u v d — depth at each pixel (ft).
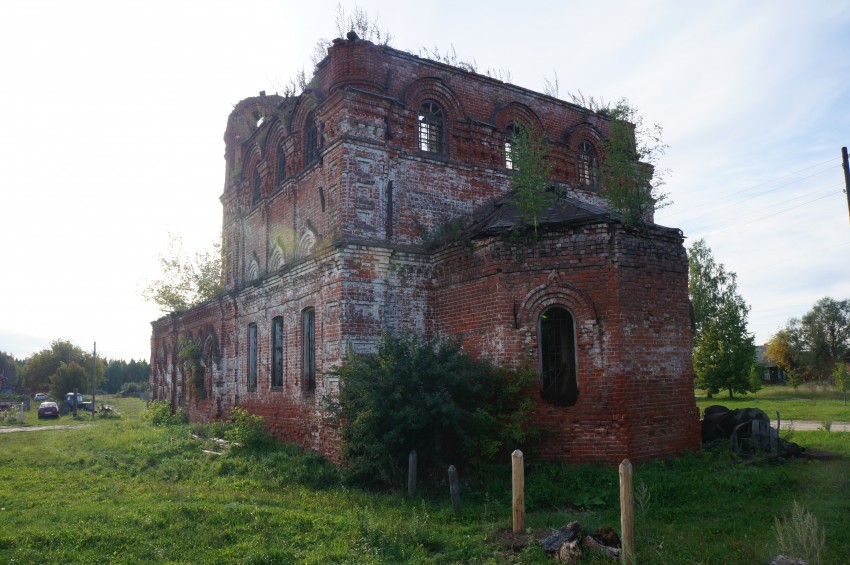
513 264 44.98
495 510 32.96
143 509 33.91
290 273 57.11
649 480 35.96
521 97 62.85
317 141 57.72
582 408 41.93
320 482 42.22
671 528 28.63
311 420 52.37
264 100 82.48
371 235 50.16
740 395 163.22
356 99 50.93
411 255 50.83
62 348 257.14
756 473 38.14
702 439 49.67
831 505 31.76
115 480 47.01
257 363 65.57
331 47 52.95
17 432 95.20
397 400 38.42
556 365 44.04
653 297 44.21
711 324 155.02
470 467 40.32
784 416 91.81
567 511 33.40
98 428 91.09
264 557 25.02
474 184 56.80
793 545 23.11
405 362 40.27
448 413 37.60
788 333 135.23
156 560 25.58
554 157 63.72
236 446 54.29
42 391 262.06
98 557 26.13
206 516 31.63
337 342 47.42
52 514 33.60
